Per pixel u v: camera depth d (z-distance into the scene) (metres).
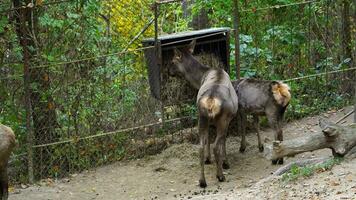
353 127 8.86
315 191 8.20
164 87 11.58
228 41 11.80
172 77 11.59
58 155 10.90
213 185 10.10
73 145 10.99
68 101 10.99
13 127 10.66
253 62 12.48
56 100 10.90
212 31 11.67
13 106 10.69
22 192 10.17
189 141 11.75
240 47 12.36
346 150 8.74
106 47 11.84
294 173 8.80
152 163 11.13
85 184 10.51
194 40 11.38
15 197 9.95
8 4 10.61
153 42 11.48
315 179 8.53
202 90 10.29
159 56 11.38
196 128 11.84
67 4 10.91
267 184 8.93
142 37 13.87
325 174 8.60
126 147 11.40
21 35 10.52
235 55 11.89
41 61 10.72
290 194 8.30
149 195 9.95
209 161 10.91
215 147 10.15
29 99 10.51
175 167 10.91
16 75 10.55
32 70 10.62
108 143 11.26
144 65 11.48
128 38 13.67
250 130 12.19
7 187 9.32
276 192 8.52
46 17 10.50
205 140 10.10
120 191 10.20
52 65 10.60
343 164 8.77
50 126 10.88
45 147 10.80
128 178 10.66
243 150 11.32
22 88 10.65
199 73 11.18
